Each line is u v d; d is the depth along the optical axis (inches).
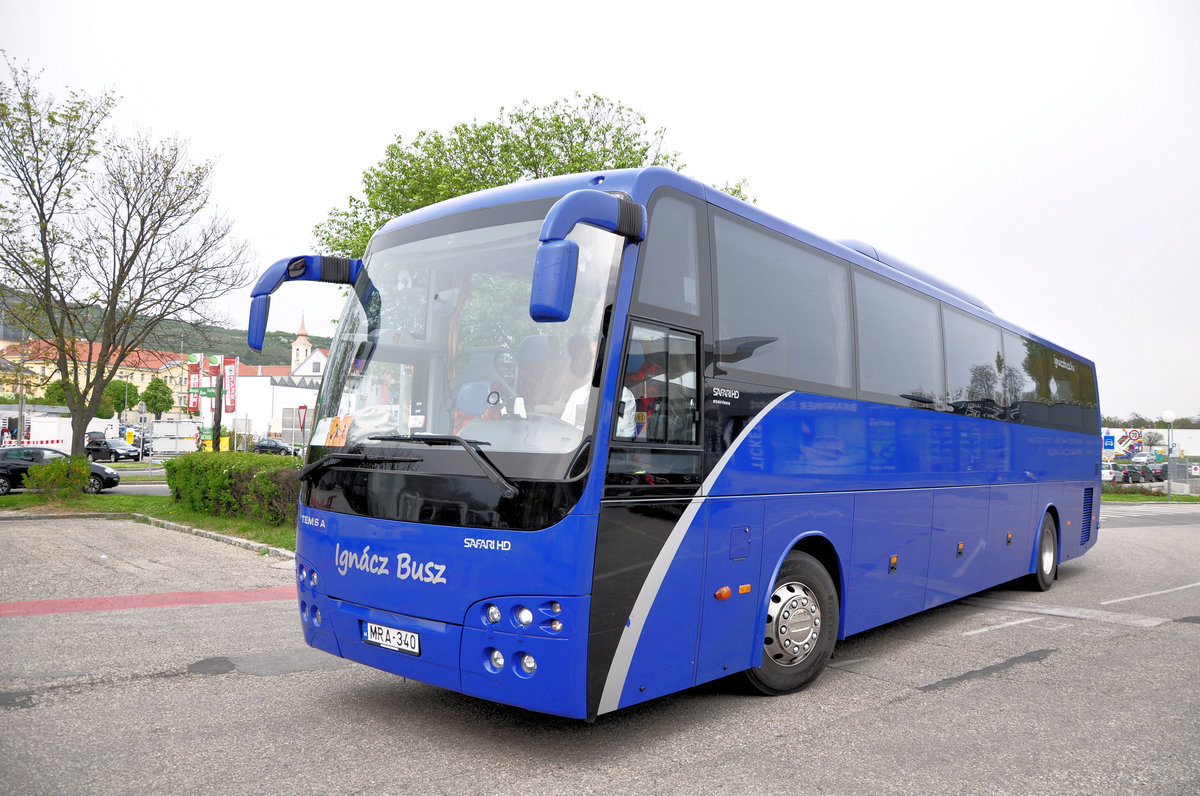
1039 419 389.1
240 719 187.5
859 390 242.7
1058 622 322.3
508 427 159.9
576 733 182.2
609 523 156.2
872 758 170.7
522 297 168.9
